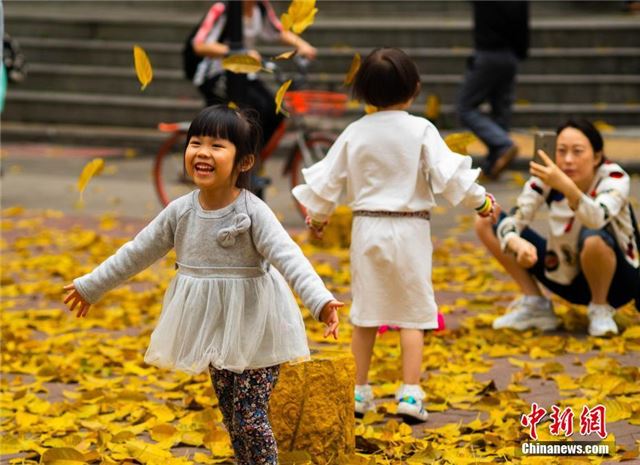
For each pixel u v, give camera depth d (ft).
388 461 23.34
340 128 82.23
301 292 19.58
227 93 51.75
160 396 28.48
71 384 30.30
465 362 31.14
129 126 92.84
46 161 82.07
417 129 26.00
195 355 20.16
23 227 56.34
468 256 47.70
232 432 21.13
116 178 73.92
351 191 26.55
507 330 34.45
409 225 25.94
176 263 20.86
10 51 61.26
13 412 27.09
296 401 23.21
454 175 25.32
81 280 20.77
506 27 67.82
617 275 33.86
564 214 33.96
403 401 26.05
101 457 23.70
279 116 55.21
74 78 96.02
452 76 92.12
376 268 26.05
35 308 39.50
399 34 95.40
